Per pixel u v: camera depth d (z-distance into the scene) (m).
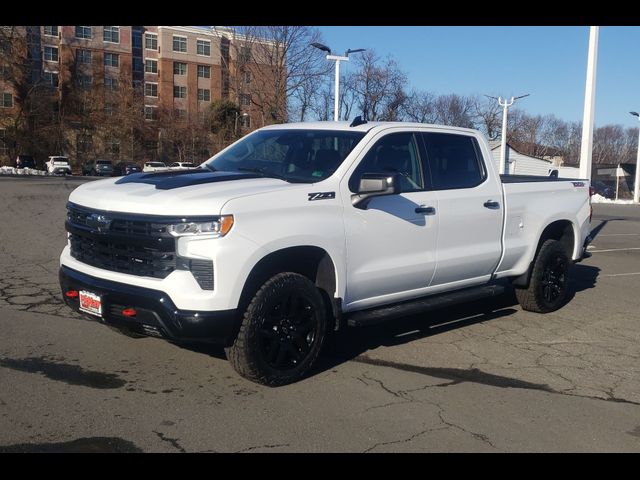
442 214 6.00
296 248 4.89
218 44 61.59
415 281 5.87
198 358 5.56
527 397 4.97
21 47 65.25
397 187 5.04
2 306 7.23
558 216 7.48
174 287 4.42
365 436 4.17
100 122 70.69
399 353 5.96
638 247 14.48
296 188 4.93
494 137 68.25
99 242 4.87
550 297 7.58
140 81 76.00
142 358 5.54
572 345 6.39
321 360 5.69
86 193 5.12
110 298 4.67
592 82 15.71
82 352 5.67
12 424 4.17
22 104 66.25
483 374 5.47
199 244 4.43
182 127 70.38
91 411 4.41
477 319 7.32
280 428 4.24
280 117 42.97
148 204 4.56
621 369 5.70
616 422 4.54
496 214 6.62
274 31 42.09
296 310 4.98
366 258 5.38
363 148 5.50
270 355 4.85
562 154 89.19
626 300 8.55
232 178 5.15
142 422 4.27
